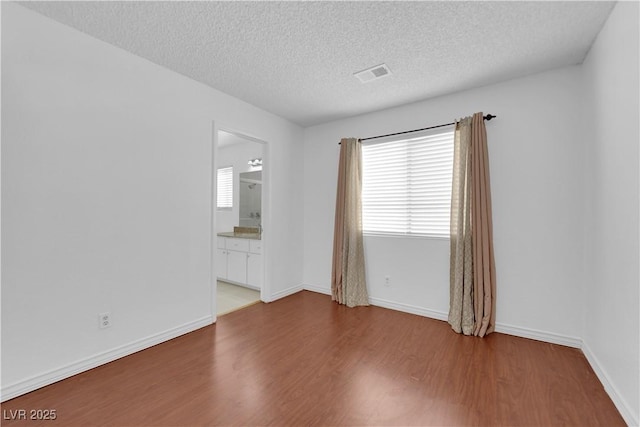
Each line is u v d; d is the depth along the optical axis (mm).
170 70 2475
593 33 1926
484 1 1644
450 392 1771
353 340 2498
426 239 3088
